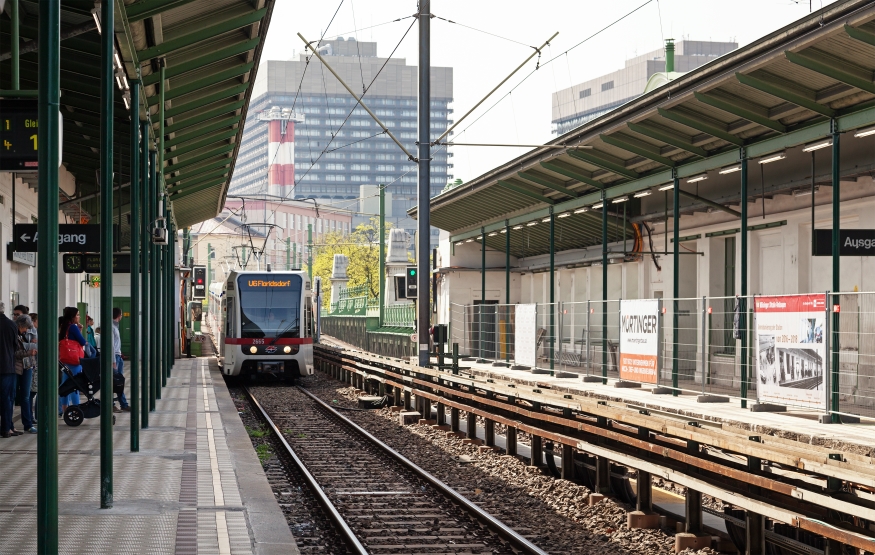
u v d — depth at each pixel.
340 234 86.31
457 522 10.46
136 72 12.58
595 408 12.19
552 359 25.06
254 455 13.37
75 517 8.66
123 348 34.91
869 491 8.09
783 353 14.61
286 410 23.31
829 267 20.58
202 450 13.13
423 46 21.53
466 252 40.53
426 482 13.08
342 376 32.62
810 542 8.17
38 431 6.27
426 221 21.77
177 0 13.11
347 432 18.98
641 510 10.41
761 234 23.23
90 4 12.92
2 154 7.95
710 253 25.34
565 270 36.34
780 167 21.70
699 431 9.76
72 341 15.41
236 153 28.23
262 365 29.62
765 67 15.14
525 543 9.09
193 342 46.12
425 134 21.56
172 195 30.75
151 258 19.67
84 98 17.61
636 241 28.25
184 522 8.52
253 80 19.97
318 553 8.98
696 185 25.22
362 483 13.02
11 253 17.45
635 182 23.12
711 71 15.77
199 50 16.64
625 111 18.97
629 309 20.20
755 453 8.68
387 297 49.00
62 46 14.49
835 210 15.36
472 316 31.89
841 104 15.41
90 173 25.08
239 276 30.11
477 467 14.57
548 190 28.86
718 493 8.76
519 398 15.77
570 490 12.23
